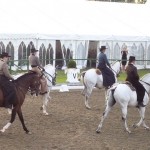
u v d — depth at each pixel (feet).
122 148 40.37
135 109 62.44
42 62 101.14
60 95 74.08
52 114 56.18
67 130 47.24
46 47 102.27
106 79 61.31
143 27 118.32
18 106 43.88
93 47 115.55
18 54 99.45
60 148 39.60
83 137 44.27
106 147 40.47
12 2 112.88
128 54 115.75
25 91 44.60
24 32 98.27
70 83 83.82
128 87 45.27
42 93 54.65
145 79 48.88
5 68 43.01
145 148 40.78
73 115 55.98
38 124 49.85
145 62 119.55
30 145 40.42
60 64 104.99
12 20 102.53
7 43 97.66
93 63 106.93
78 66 107.14
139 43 118.21
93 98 71.67
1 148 38.88
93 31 108.06
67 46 107.14
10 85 42.75
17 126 48.24
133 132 47.21
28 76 45.21
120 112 59.21
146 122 52.90
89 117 54.90
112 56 113.50
